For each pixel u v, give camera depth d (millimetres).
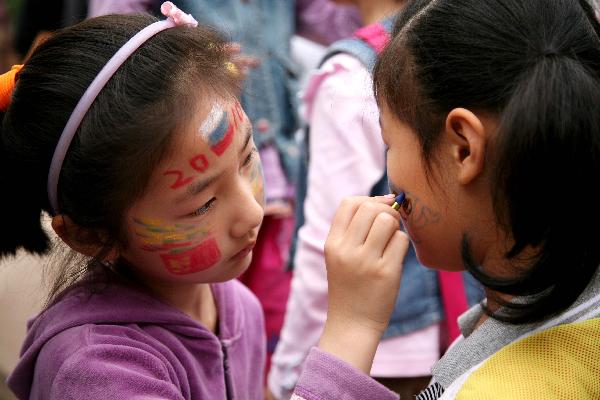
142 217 940
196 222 953
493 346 897
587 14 892
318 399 933
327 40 2258
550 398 780
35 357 1003
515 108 777
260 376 1241
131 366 934
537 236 802
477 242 886
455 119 831
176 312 1040
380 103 945
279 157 2012
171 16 1003
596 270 856
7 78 966
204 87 938
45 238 1045
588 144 775
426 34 877
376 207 1009
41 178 954
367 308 988
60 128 916
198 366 1058
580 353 816
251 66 1779
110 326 972
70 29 967
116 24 968
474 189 859
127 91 909
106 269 1049
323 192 1448
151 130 893
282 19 2094
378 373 1370
